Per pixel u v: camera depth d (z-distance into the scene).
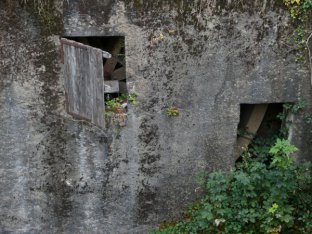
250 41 6.03
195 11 5.85
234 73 6.16
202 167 6.57
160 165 6.50
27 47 5.84
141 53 5.97
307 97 6.35
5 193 6.46
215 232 6.42
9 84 5.97
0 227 6.63
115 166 6.45
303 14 5.95
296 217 6.50
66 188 6.50
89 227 6.72
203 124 6.37
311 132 6.50
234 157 6.58
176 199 6.68
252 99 6.31
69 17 5.75
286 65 6.18
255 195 6.14
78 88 5.94
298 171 6.32
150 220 6.75
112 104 6.19
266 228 6.13
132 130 6.29
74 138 6.27
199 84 6.17
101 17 5.78
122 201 6.62
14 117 6.12
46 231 6.70
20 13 5.68
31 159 6.33
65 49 5.84
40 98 6.07
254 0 5.85
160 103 6.21
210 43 6.00
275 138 6.91
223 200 6.25
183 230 6.62
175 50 5.99
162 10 5.81
